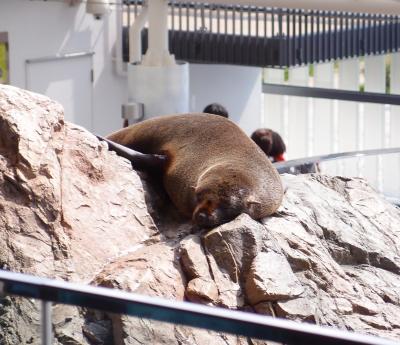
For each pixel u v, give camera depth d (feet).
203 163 30.12
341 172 41.42
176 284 25.72
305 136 94.99
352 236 32.19
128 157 30.73
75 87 84.33
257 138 48.70
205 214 27.58
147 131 32.63
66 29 82.28
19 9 77.77
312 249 29.25
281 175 36.19
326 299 27.84
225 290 25.85
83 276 25.55
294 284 26.16
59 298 13.25
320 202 33.32
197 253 26.48
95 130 87.25
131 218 28.17
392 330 27.53
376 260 31.81
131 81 72.33
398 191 41.24
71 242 26.03
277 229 29.19
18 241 25.17
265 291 25.61
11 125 26.68
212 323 12.03
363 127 90.43
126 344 14.33
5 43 77.15
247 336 11.85
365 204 35.53
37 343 14.93
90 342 14.16
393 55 89.61
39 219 25.89
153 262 26.16
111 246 26.86
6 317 15.35
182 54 84.12
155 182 31.27
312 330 11.36
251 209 28.53
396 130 87.92
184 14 89.35
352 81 91.76
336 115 92.17
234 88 93.40
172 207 30.89
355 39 84.43
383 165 41.78
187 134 31.60
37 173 26.43
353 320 27.50
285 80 96.78
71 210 26.73
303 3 63.62
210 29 82.23
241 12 80.43
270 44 78.79
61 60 82.38
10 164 26.32
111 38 87.04
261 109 97.71
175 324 12.91
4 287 13.65
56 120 28.27
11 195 25.94
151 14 71.41
